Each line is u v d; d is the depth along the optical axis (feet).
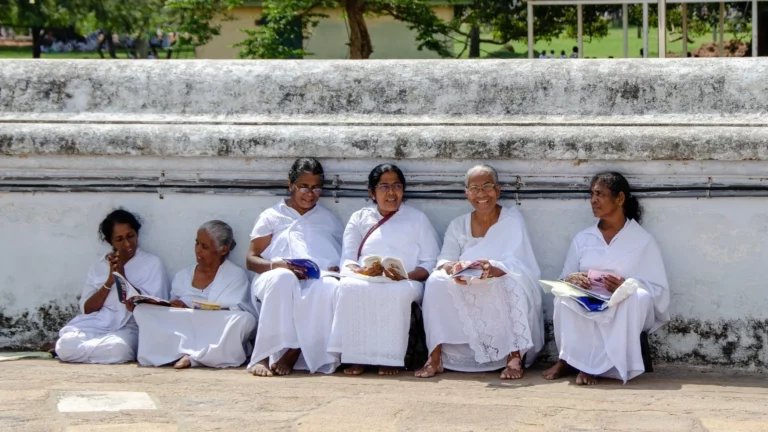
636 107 21.65
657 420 16.06
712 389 18.69
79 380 19.03
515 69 22.21
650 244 20.48
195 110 23.00
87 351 21.34
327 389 18.39
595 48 85.40
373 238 21.21
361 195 22.17
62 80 23.38
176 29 60.95
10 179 22.86
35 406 16.87
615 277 19.88
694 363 21.03
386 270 20.03
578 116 21.77
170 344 21.13
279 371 19.98
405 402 17.22
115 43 92.68
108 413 16.44
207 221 22.62
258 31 58.03
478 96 22.18
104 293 21.94
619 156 20.85
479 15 65.98
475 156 21.40
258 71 23.02
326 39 70.59
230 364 20.90
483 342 20.02
